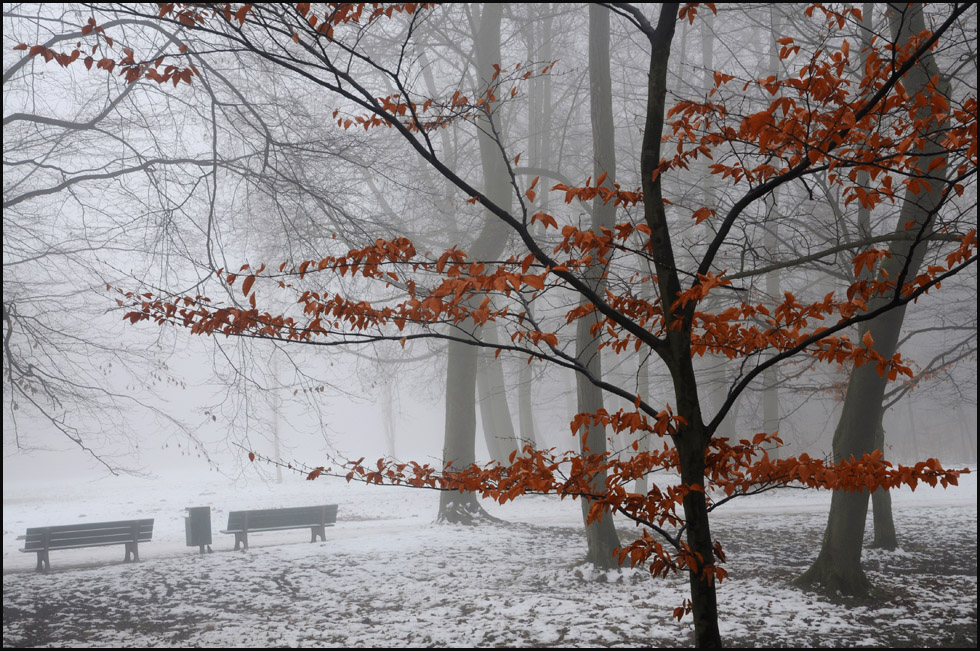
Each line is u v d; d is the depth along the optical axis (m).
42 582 10.77
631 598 9.08
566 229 3.78
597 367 11.27
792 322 3.83
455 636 7.52
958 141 3.43
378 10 4.15
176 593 9.98
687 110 4.12
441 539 14.16
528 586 10.12
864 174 7.92
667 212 15.00
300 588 10.23
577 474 3.83
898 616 8.10
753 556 12.52
